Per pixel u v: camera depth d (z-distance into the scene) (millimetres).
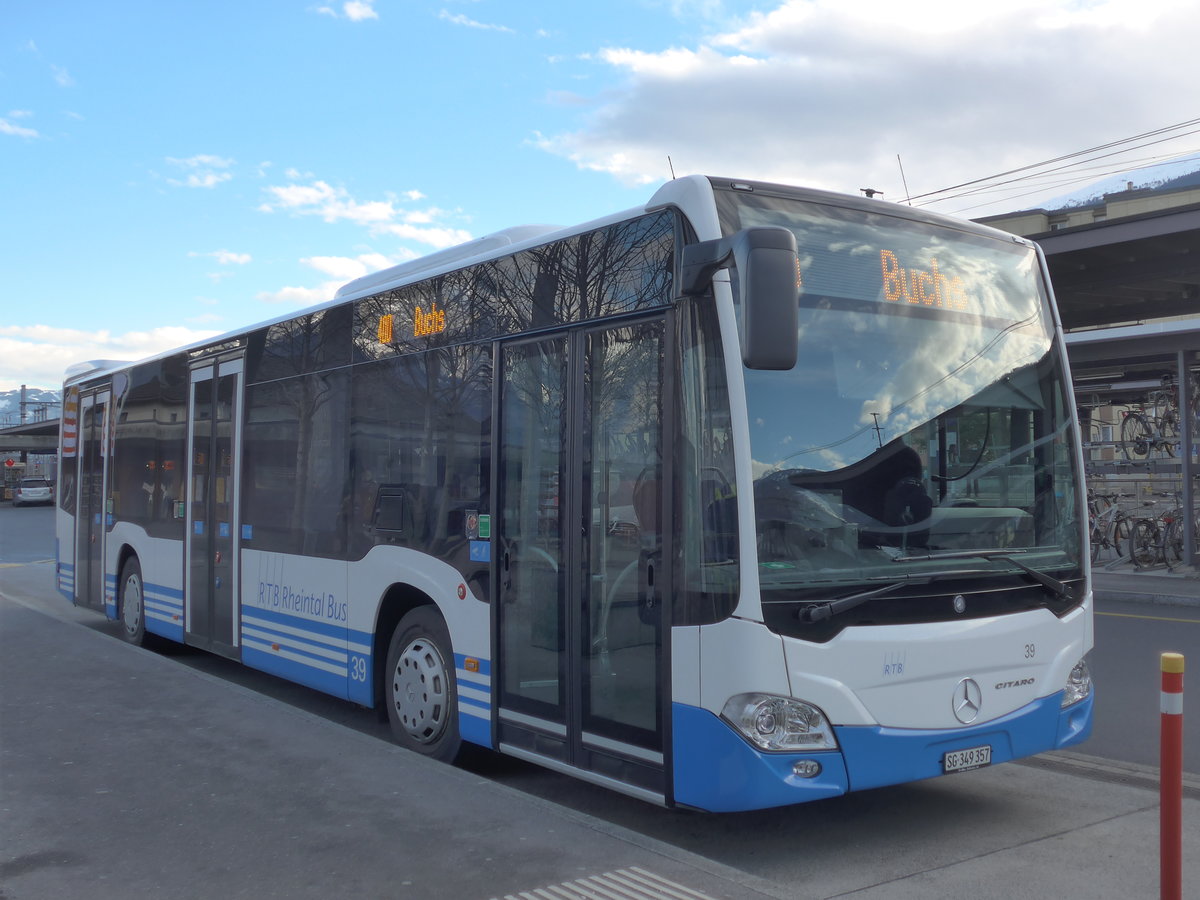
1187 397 18234
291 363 8617
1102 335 18234
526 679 6020
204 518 9914
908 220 5711
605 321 5609
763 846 5438
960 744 5141
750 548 4781
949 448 5426
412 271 7883
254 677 10750
